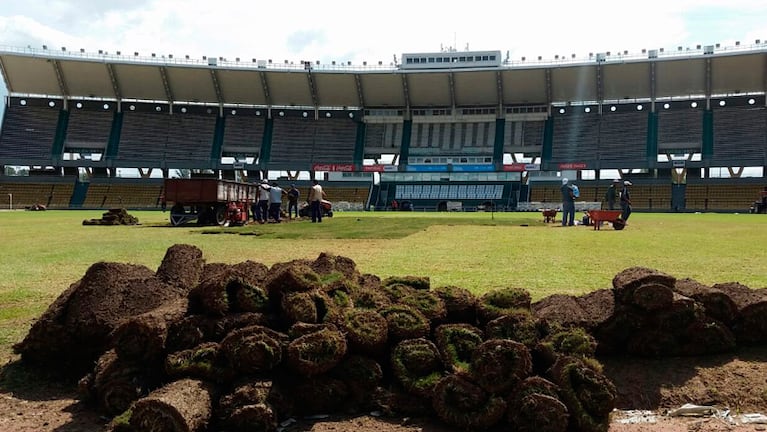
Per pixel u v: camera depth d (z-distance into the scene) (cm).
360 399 337
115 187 5706
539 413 297
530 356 320
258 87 5891
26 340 385
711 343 395
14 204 5472
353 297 395
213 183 1997
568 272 720
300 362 324
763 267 767
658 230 1739
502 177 5641
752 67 5091
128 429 283
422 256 925
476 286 607
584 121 5766
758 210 4384
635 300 392
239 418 298
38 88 5703
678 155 5459
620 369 382
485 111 6006
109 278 397
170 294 406
